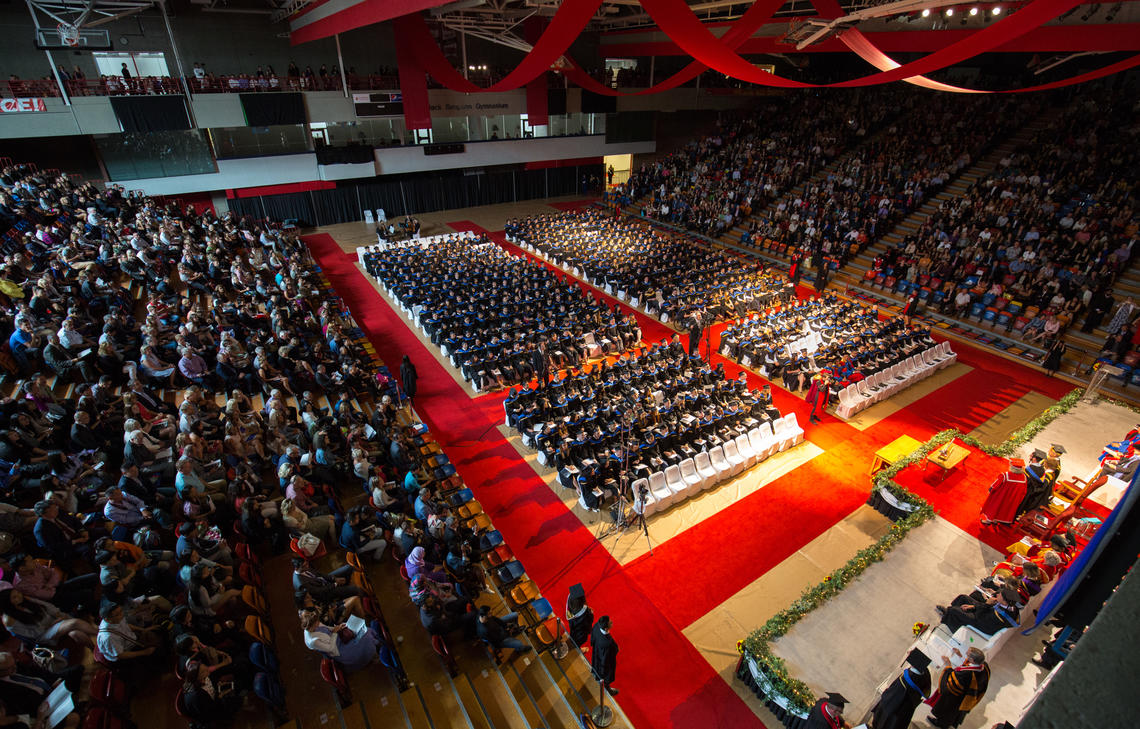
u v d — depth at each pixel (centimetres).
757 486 1762
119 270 2209
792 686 1142
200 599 996
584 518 1639
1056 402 2173
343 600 1112
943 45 2467
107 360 1622
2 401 1316
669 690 1216
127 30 3444
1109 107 3259
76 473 1237
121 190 3148
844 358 2220
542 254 3750
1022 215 2908
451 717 1045
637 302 3003
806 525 1622
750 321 2550
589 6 1041
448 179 4803
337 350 2112
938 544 1530
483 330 2462
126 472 1216
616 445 1772
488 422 2059
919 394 2247
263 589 1178
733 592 1424
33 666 883
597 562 1504
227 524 1245
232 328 1947
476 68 4294
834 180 3788
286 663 1063
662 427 1831
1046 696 129
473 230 4319
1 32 3125
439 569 1230
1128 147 2955
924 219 3303
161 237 2481
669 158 4919
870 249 3331
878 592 1395
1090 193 2875
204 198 4000
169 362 1753
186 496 1185
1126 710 119
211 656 941
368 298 3081
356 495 1480
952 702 1009
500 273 3091
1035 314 2561
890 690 986
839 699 936
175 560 1098
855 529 1609
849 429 2036
